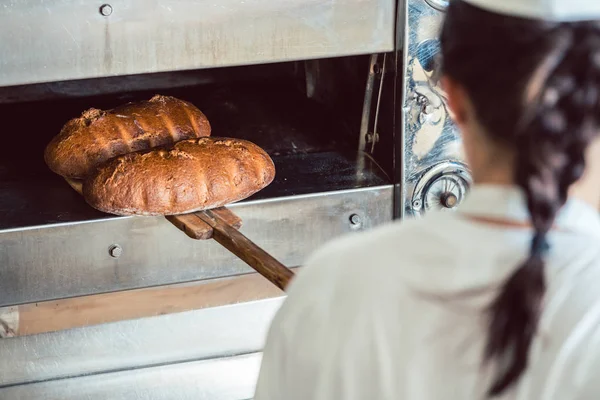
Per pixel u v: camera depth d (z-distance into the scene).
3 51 1.68
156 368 1.97
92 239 1.77
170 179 1.66
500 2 0.67
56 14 1.68
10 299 1.78
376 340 0.73
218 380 2.01
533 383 0.69
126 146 1.83
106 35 1.71
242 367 2.02
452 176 1.94
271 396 0.80
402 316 0.73
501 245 0.70
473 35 0.68
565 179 0.67
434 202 1.95
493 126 0.69
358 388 0.74
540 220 0.67
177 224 1.65
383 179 1.93
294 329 0.78
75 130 1.85
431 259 0.73
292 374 0.78
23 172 1.97
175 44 1.75
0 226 1.73
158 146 1.79
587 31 0.65
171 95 2.37
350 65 2.04
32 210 1.79
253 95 2.37
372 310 0.74
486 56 0.68
